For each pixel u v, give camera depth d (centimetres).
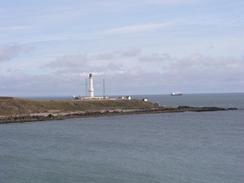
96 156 5794
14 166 5050
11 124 11456
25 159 5559
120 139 8019
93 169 4841
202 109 17188
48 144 7206
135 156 5791
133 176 4469
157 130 9962
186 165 5062
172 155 5875
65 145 7056
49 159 5559
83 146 6912
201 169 4812
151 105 17250
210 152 6172
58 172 4681
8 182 4231
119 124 11625
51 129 10075
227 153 6066
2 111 12800
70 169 4844
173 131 9744
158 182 4209
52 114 13212
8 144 7231
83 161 5381
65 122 12194
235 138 8200
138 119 13550
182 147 6762
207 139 8031
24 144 7219
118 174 4566
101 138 8200
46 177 4434
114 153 6078
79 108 14900
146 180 4291
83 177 4431
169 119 13600
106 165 5088
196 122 12419
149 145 7050
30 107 13700
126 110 15525
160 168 4884
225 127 10775
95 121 12612
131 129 10175
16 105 13475
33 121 12294
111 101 16362
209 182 4191
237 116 15038
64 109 14425
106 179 4341
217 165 5059
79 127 10644
